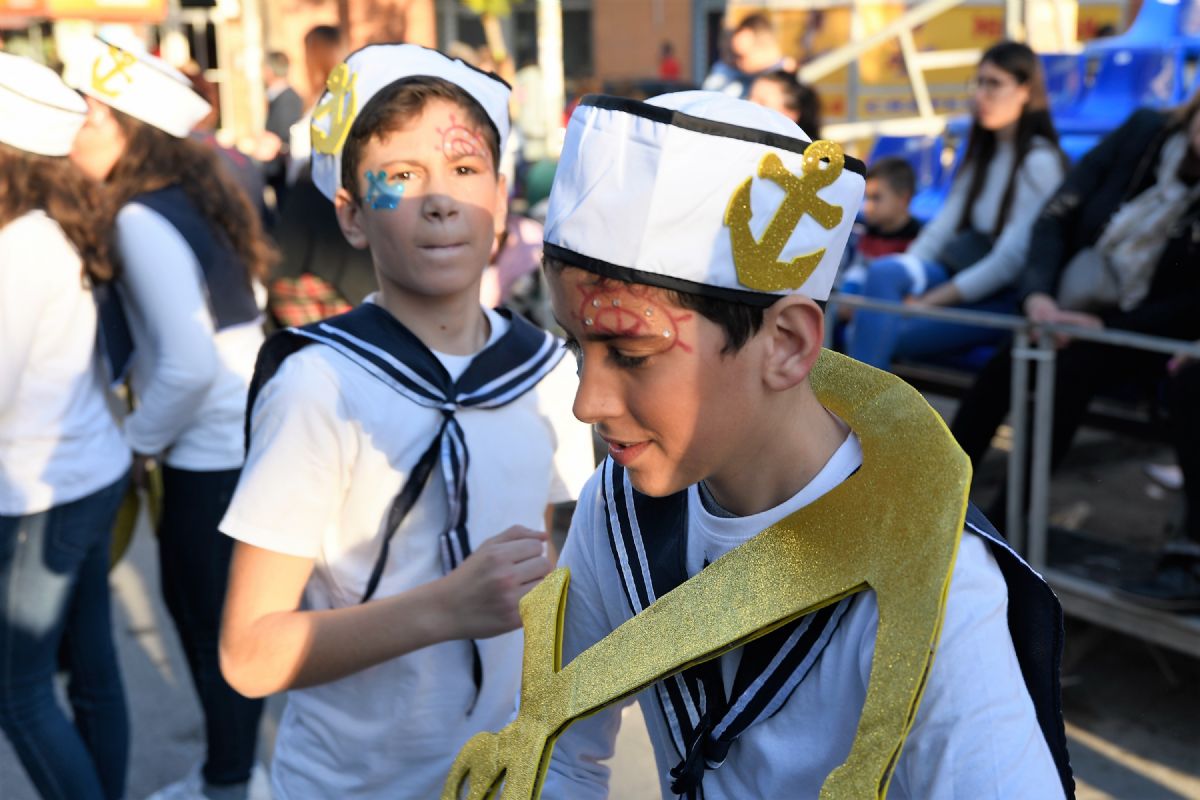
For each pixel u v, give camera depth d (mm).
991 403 3717
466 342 1847
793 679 1068
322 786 1824
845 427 1129
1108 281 3521
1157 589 3143
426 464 1745
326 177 1883
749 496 1113
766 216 995
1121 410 3885
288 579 1696
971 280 4059
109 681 2764
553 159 6137
